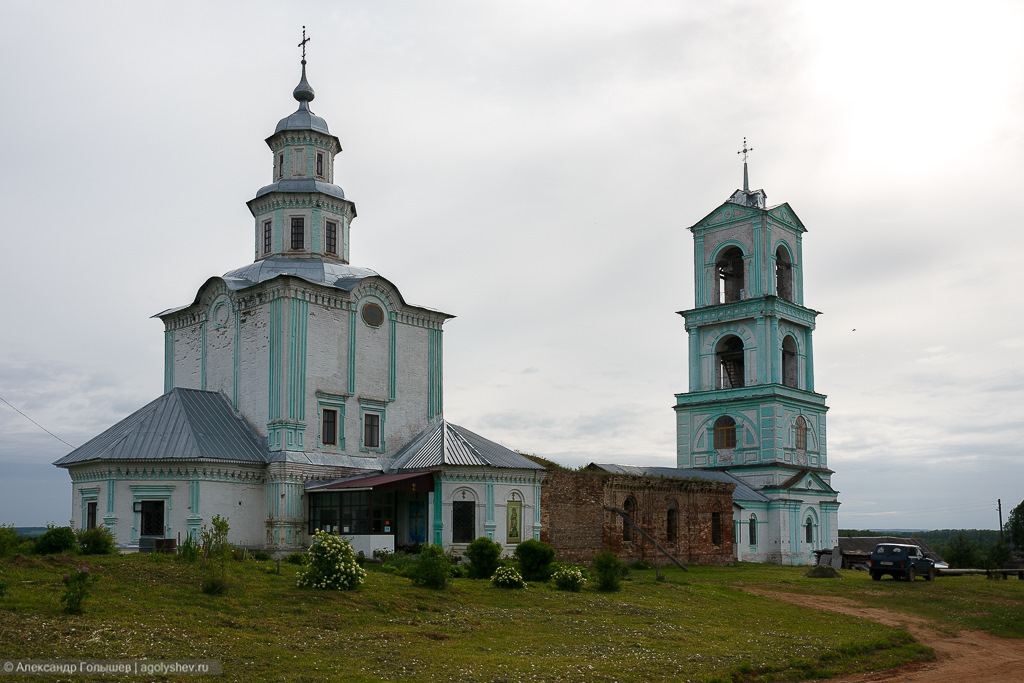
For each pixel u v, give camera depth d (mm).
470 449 44719
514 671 19531
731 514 59031
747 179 80500
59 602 21484
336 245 51844
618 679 19516
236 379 46031
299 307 44781
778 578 45375
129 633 19812
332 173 53219
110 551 30625
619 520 50125
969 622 31438
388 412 48062
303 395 44281
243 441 43531
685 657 22156
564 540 47000
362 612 24562
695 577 43812
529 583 32812
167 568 26391
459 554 42344
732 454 74938
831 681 21797
